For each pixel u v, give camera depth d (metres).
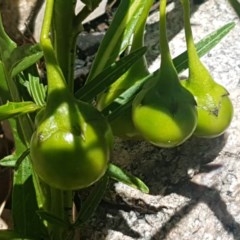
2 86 0.11
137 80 0.11
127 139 0.12
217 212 0.12
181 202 0.12
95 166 0.09
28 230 0.11
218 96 0.10
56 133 0.09
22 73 0.11
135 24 0.11
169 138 0.10
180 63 0.11
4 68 0.10
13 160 0.11
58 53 0.10
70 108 0.09
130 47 0.12
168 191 0.12
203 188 0.12
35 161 0.09
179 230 0.12
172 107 0.10
